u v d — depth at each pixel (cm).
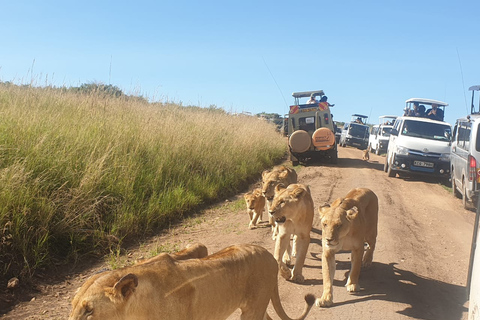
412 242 883
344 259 775
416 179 1791
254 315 410
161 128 1273
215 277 363
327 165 2092
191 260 362
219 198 1210
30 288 602
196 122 1565
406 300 611
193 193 1096
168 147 1186
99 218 797
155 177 1038
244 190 1365
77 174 832
